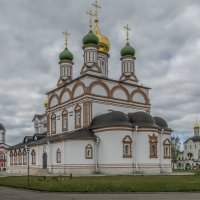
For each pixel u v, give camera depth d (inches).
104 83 2321.6
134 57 2669.8
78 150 2032.5
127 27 2714.1
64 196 998.4
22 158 2785.4
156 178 1497.3
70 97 2402.8
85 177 1638.8
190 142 6087.6
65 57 2719.0
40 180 1512.1
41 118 3533.5
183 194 1016.2
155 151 2100.1
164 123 2383.1
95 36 2460.6
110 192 1090.7
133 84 2484.0
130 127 2057.1
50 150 2245.3
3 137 4690.0
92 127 2129.7
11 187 1365.7
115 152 1993.1
